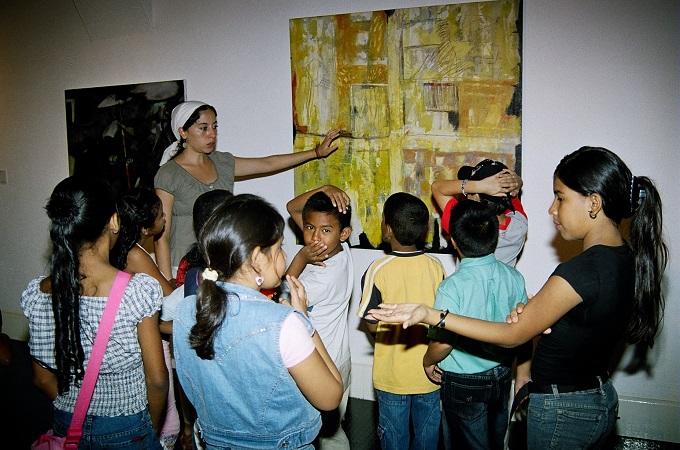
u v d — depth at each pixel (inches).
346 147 126.9
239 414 55.6
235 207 56.0
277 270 58.1
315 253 86.9
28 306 67.3
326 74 126.8
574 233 65.7
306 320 55.9
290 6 129.6
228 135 141.5
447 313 66.1
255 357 53.3
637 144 106.7
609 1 105.0
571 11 107.3
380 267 89.7
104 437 66.1
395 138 121.9
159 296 67.0
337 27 124.3
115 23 150.2
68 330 63.3
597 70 107.3
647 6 103.0
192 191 122.3
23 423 128.6
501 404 84.4
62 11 160.2
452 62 115.0
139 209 92.7
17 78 171.6
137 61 150.9
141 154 152.3
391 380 91.4
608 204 62.9
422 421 92.4
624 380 116.6
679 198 105.6
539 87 111.3
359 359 136.6
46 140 171.2
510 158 113.4
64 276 62.9
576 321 62.8
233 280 57.0
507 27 110.4
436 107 117.6
